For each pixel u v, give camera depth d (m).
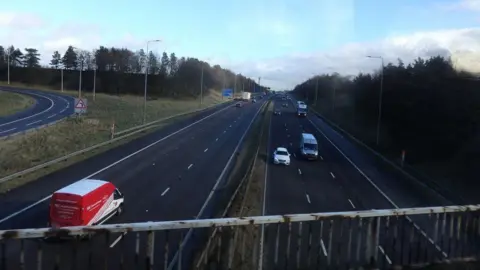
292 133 74.75
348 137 72.25
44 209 23.52
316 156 50.00
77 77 154.50
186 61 164.00
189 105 116.44
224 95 166.50
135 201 26.61
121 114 74.75
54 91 131.75
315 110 131.62
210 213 25.05
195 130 66.06
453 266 9.82
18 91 123.88
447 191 33.56
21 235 6.91
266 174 40.66
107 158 39.47
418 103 55.47
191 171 36.94
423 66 63.50
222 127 73.19
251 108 126.56
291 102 182.62
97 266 15.18
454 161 43.16
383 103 68.75
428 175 41.97
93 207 20.19
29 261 15.13
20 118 66.75
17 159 33.94
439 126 49.09
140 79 147.38
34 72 166.00
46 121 63.12
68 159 36.88
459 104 48.28
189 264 15.84
